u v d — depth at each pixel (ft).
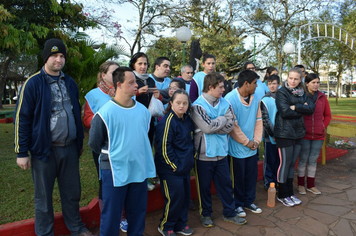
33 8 24.29
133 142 8.17
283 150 12.32
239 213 11.41
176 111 9.57
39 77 8.44
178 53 60.39
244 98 11.41
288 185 12.80
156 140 9.76
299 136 12.30
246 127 11.38
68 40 25.38
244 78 11.07
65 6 25.64
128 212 8.72
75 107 9.18
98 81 10.52
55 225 9.59
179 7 47.26
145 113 8.75
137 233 8.68
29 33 21.86
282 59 66.13
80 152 9.69
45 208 8.78
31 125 8.45
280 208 12.30
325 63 84.79
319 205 12.55
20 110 8.20
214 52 59.98
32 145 8.46
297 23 63.87
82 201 11.43
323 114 14.12
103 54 24.70
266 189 14.48
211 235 10.07
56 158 8.86
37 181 8.71
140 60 10.85
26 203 11.04
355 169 17.99
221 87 10.14
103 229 8.25
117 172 8.04
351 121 40.55
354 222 10.91
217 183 10.83
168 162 9.39
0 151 19.15
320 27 64.18
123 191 8.23
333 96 193.88
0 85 39.22
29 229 9.08
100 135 8.00
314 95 13.44
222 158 10.64
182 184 9.62
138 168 8.35
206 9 59.00
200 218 11.38
